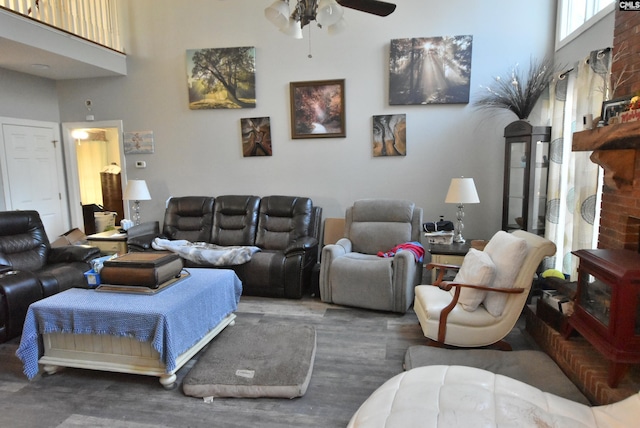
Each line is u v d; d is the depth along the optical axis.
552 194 3.71
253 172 5.01
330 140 4.78
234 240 4.61
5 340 3.02
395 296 3.48
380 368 2.59
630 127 1.92
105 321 2.33
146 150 5.20
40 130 5.17
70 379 2.50
